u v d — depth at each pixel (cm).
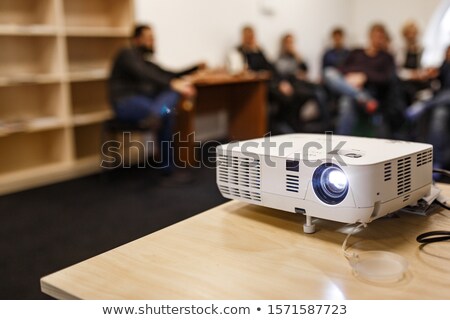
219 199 295
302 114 590
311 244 89
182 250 87
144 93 332
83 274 79
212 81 388
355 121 432
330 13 667
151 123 327
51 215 271
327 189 88
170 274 78
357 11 710
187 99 345
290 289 73
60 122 346
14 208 284
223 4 498
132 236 238
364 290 73
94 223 257
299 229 96
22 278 194
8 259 213
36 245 229
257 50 514
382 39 456
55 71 343
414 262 81
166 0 436
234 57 477
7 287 187
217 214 106
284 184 93
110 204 289
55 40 338
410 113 398
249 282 76
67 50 372
